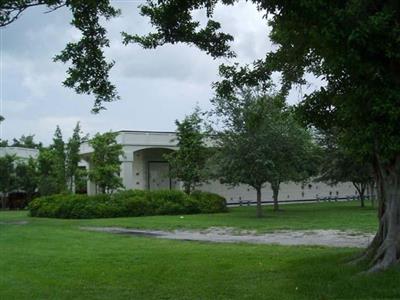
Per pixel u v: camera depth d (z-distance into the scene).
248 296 8.55
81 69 10.24
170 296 8.88
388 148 8.39
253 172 31.52
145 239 19.20
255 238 19.19
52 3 8.72
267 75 12.91
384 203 9.81
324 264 10.55
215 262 12.30
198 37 11.29
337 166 36.84
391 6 8.16
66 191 44.16
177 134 43.59
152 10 10.86
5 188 49.81
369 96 8.31
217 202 39.03
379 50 8.06
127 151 48.66
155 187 52.81
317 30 8.02
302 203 53.25
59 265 12.60
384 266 9.16
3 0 8.43
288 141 31.53
